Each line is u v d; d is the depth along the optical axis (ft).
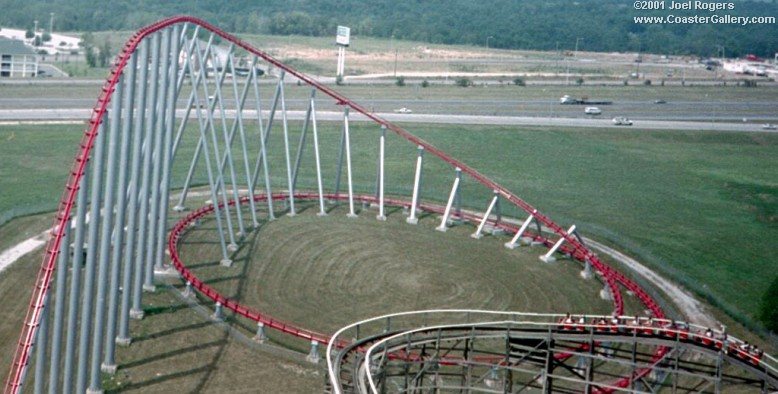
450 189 401.49
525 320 256.93
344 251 303.68
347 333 241.96
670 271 315.58
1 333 229.86
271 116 348.38
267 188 335.26
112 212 209.05
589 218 374.02
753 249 350.64
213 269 278.87
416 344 195.62
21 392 169.07
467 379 195.21
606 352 216.54
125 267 228.63
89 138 196.54
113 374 214.69
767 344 261.03
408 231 333.83
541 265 306.35
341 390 162.40
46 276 177.06
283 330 234.99
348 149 354.54
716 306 287.48
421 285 279.08
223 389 211.61
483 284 282.97
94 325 227.81
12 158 404.36
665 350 212.64
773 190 440.04
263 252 296.71
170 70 264.93
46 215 326.65
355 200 368.27
